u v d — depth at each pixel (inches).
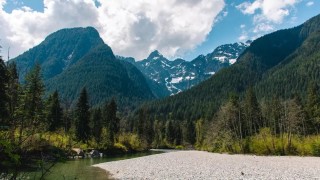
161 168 1446.9
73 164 1673.2
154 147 5585.6
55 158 201.2
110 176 1142.3
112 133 3339.1
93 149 2701.8
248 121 3617.1
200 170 1320.1
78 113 2898.6
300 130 3659.0
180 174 1176.8
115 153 3058.6
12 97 278.1
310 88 3897.6
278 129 3698.3
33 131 225.6
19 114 249.0
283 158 2081.7
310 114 3757.4
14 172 177.6
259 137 2906.0
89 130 2945.4
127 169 1408.7
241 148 2901.1
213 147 3496.6
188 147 5880.9
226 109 3245.6
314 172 1138.7
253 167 1409.9
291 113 2834.6
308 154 2381.9
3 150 177.9
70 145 225.5
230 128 3272.6
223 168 1392.7
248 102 3678.6
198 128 5674.2
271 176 1037.8
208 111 6697.8
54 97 2251.5
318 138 2397.9
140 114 5359.3
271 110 3946.9
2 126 196.7
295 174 1081.4
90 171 1312.7
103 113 3978.8
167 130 6417.3
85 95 2982.3
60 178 1010.1
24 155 186.7
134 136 3924.7
